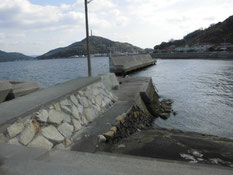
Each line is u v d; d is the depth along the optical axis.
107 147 4.83
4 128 3.30
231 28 121.38
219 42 117.94
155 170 2.66
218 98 17.45
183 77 33.00
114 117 6.56
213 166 3.94
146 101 12.26
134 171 2.57
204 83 26.05
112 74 13.33
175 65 60.97
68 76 42.09
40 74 47.84
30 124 3.84
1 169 1.92
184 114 12.94
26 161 2.08
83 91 6.71
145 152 4.71
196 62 67.44
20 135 3.50
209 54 86.12
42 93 5.48
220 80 28.03
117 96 10.24
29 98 4.91
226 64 52.84
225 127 10.70
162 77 34.12
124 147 5.00
